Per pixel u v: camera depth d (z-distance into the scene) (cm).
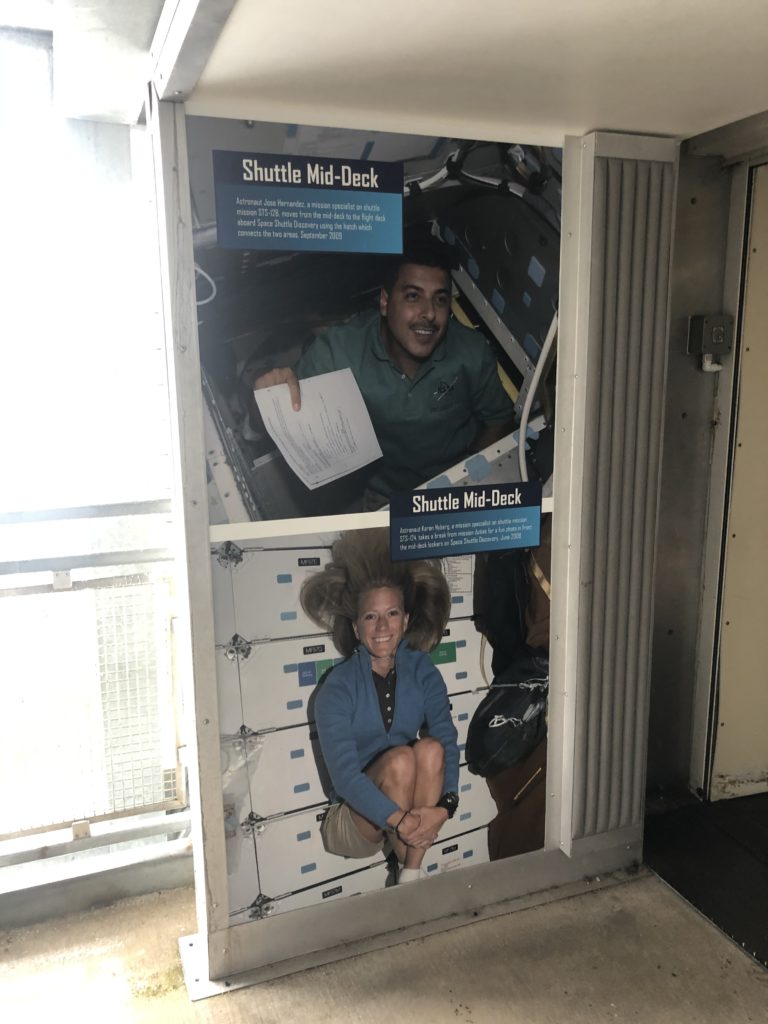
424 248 216
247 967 236
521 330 231
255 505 210
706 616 314
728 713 318
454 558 236
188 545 205
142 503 263
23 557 251
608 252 232
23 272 270
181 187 191
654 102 200
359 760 236
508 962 239
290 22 146
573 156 228
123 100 246
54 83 239
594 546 248
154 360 286
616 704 263
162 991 230
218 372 201
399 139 209
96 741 269
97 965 242
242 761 222
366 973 235
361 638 229
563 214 230
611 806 270
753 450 300
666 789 326
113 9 173
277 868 233
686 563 312
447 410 226
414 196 213
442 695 243
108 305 281
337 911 243
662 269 242
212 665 213
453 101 195
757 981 231
